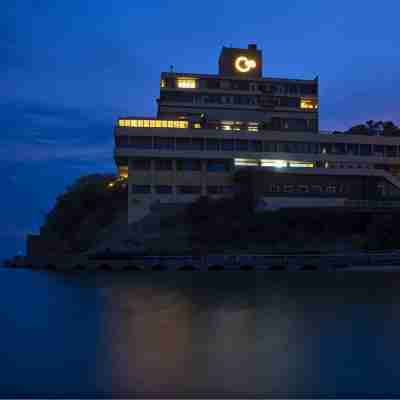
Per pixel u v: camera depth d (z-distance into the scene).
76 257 67.81
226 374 16.08
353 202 82.38
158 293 38.38
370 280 46.44
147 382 15.41
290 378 15.64
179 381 15.38
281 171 82.62
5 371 16.61
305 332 22.59
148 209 82.00
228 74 98.94
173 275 55.59
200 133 84.56
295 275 53.00
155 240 75.69
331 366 16.97
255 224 75.00
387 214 75.56
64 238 85.00
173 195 82.94
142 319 26.58
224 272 58.84
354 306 30.33
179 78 94.31
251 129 91.19
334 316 26.73
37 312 29.58
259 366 17.03
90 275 56.78
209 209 78.44
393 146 91.75
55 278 53.22
